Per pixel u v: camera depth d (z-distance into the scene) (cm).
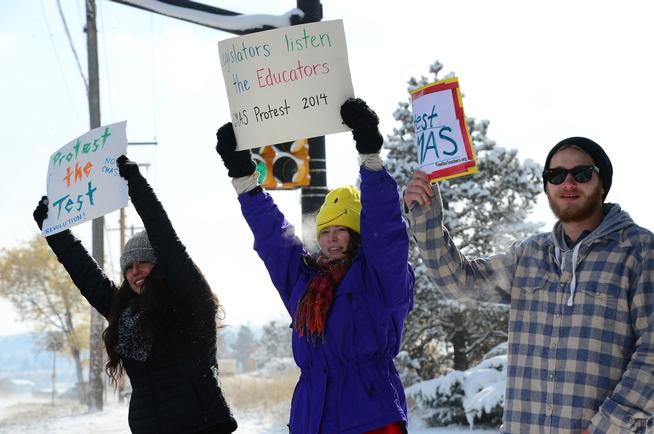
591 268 469
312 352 484
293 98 518
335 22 515
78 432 1891
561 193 481
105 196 589
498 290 514
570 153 482
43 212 634
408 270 494
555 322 475
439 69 2378
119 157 585
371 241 478
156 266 573
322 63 515
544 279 485
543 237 500
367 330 481
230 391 2495
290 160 1061
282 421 1883
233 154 538
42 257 5169
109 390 4697
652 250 464
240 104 529
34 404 4619
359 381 477
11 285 5150
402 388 496
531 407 476
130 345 559
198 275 566
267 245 530
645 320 456
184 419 551
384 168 480
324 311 481
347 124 482
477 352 2269
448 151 518
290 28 517
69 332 5259
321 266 511
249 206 535
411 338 2233
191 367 559
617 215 476
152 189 574
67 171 615
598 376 458
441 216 517
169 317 555
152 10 1077
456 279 514
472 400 1575
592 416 456
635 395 441
